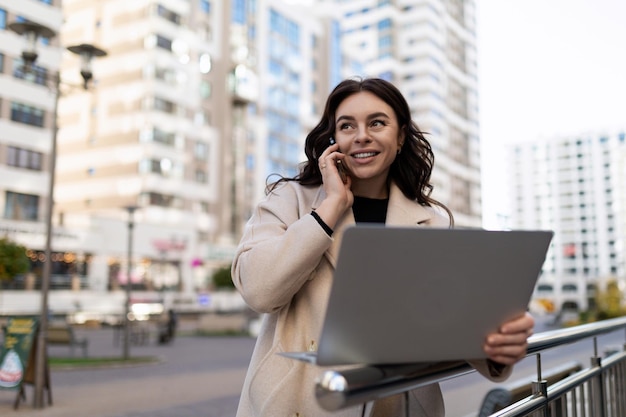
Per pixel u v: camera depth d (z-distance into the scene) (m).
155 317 36.44
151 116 45.19
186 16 48.78
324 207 1.39
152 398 9.51
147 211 44.16
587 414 2.45
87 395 9.76
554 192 142.50
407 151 1.72
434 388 1.56
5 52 33.88
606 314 35.66
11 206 34.12
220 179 51.38
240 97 52.94
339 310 0.99
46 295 8.75
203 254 46.19
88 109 47.66
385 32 89.12
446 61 93.44
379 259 0.98
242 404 1.54
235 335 27.77
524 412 1.69
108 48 47.50
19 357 8.48
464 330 1.12
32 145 35.03
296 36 62.97
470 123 98.25
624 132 135.75
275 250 1.35
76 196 47.47
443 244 1.02
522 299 1.15
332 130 1.65
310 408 1.39
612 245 133.88
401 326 1.05
